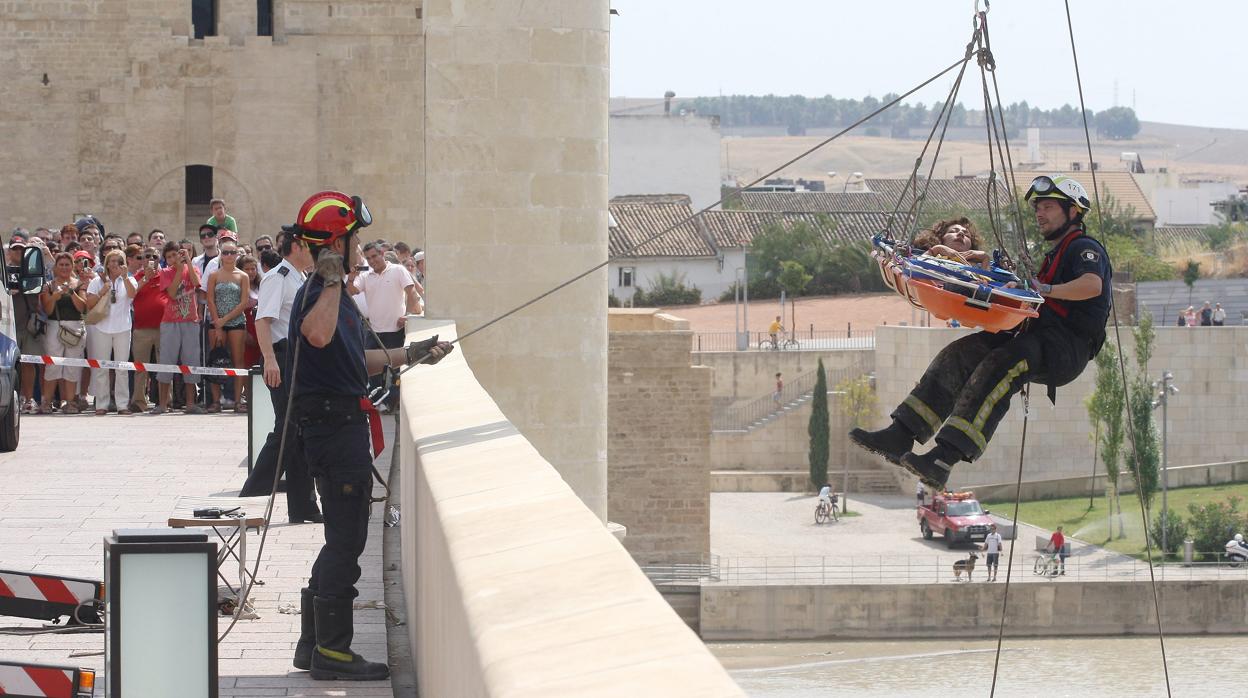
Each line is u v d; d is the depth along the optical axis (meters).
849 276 97.81
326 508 8.08
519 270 17.45
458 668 4.11
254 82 41.78
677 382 45.28
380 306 20.02
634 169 110.38
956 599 47.41
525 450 6.46
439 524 5.09
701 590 45.72
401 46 41.94
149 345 22.34
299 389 7.96
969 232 8.99
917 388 8.53
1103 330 8.40
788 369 70.75
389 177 42.06
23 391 22.62
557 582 3.73
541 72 17.36
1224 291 94.38
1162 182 134.62
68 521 13.28
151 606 6.88
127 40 41.66
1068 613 48.06
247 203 41.91
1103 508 61.16
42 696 7.00
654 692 2.63
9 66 41.59
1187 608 48.25
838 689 42.06
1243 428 68.06
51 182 41.81
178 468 16.56
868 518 61.12
